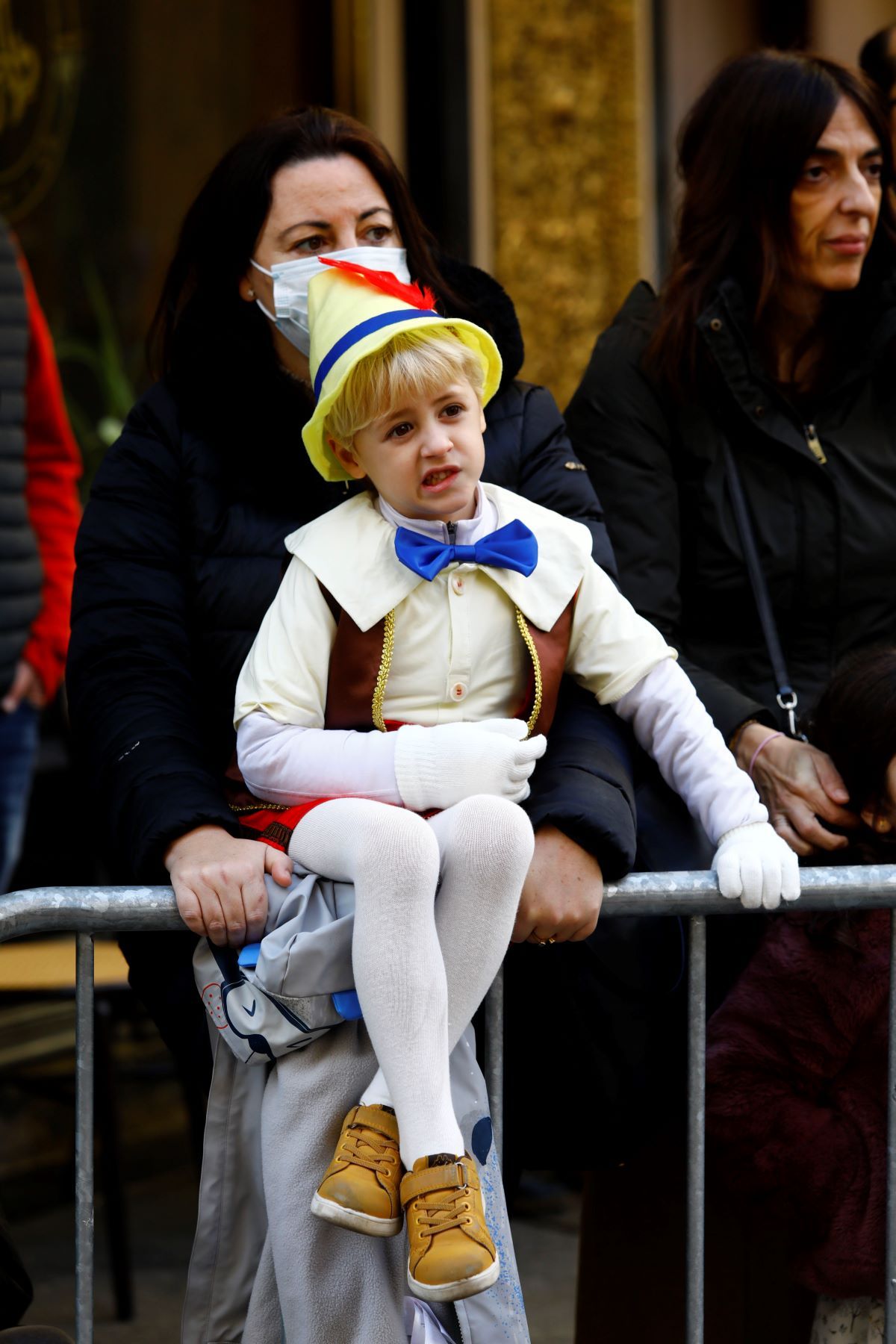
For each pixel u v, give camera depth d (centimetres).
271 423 934
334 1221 739
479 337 866
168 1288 1469
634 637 884
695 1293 821
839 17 2428
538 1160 933
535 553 856
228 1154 817
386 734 812
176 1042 866
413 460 827
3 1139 1761
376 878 754
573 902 804
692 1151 823
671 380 1080
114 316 2186
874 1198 890
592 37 2370
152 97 2197
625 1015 897
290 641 841
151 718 868
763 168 1066
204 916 782
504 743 805
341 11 2291
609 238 2394
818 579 1073
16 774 1549
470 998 780
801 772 967
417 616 843
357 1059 790
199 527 929
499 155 2364
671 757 885
